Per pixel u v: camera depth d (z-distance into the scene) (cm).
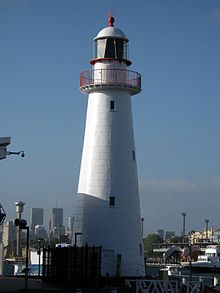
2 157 4166
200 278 6638
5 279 5241
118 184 5150
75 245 4925
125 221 5106
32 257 7488
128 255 5072
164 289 4919
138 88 5359
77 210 5275
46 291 3884
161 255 18362
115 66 5288
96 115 5288
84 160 5306
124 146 5238
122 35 5344
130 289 4788
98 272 4406
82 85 5362
